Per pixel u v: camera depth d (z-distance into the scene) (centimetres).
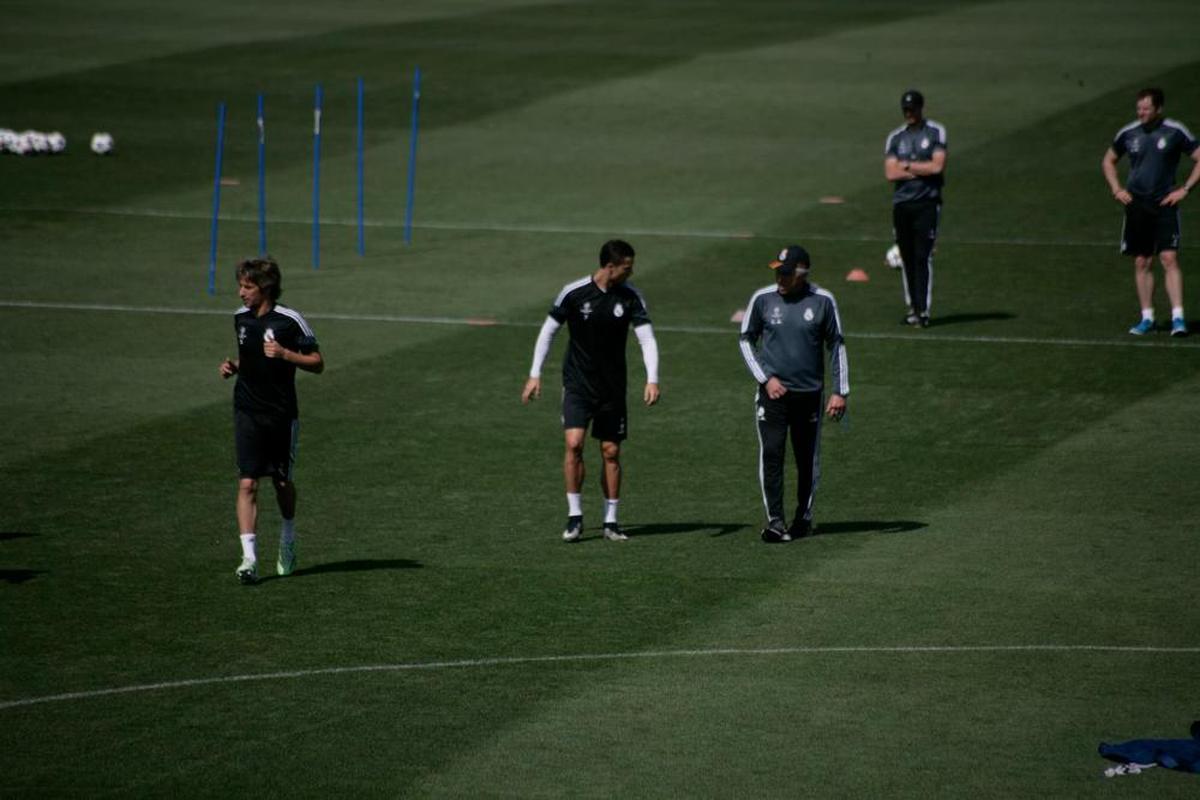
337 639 4047
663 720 3553
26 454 5731
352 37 17212
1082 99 13812
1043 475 5522
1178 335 7450
